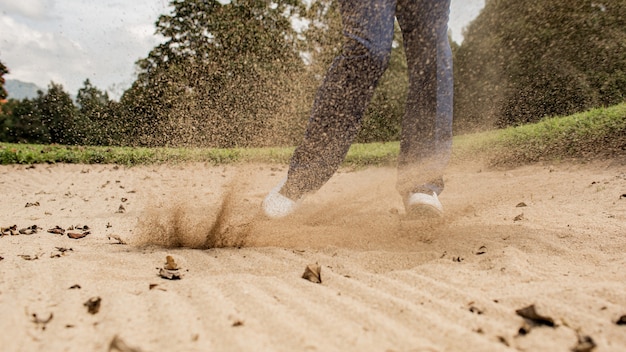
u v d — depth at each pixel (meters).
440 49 2.49
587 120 6.54
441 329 1.24
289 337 1.19
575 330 1.23
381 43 2.29
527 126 7.26
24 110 25.20
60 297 1.46
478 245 2.14
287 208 2.60
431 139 2.60
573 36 6.66
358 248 2.18
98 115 7.00
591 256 1.93
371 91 2.40
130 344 1.08
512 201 3.35
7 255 2.08
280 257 2.05
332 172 2.56
